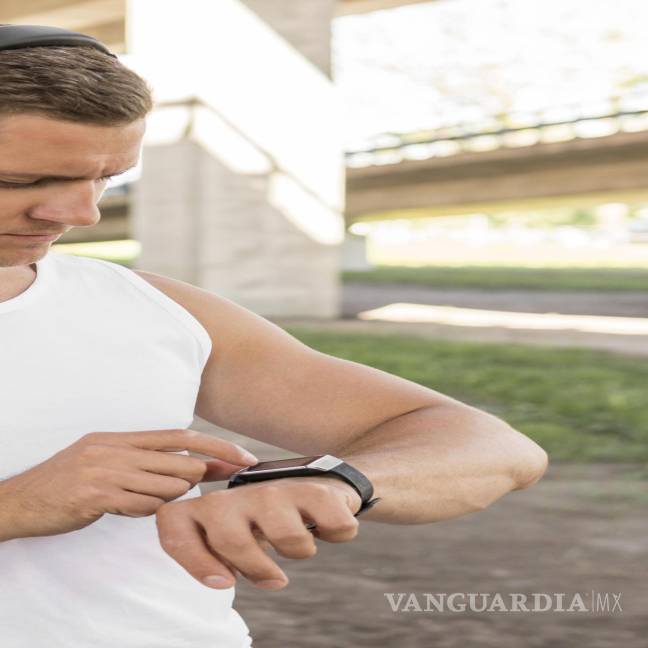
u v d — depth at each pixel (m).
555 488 7.33
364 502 0.79
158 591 0.96
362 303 28.47
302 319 22.52
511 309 27.02
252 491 0.71
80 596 0.93
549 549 5.74
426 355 15.18
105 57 0.79
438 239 77.56
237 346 1.09
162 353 1.00
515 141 37.31
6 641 0.91
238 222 22.06
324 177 22.77
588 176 36.03
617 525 6.32
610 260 54.69
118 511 0.77
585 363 14.54
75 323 0.96
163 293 1.06
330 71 22.69
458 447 0.95
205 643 1.00
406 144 39.88
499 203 38.66
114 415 0.96
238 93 22.02
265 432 1.10
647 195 36.19
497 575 5.25
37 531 0.79
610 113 35.31
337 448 1.07
